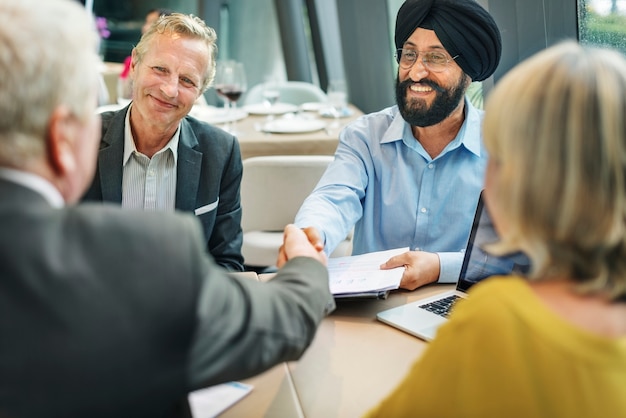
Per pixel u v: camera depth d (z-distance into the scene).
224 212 2.15
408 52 1.91
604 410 0.78
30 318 0.78
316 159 2.86
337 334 1.46
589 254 0.85
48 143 0.84
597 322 0.82
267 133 3.63
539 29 2.60
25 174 0.83
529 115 0.84
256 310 0.94
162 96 1.94
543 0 2.55
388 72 4.98
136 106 1.98
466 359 0.84
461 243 2.04
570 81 0.83
